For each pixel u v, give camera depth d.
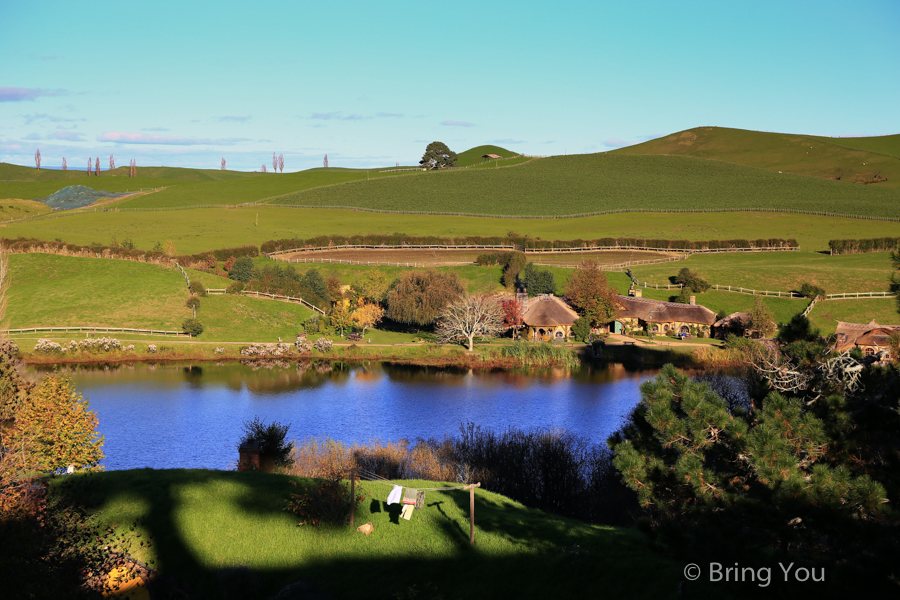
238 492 23.36
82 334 76.81
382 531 20.94
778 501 14.01
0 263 30.77
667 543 15.23
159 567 18.69
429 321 87.12
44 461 24.48
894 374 16.69
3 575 14.54
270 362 74.44
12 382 25.48
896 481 14.45
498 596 17.44
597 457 35.78
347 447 39.66
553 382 67.69
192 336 80.19
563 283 107.38
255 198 195.50
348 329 88.88
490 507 24.77
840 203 168.25
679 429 17.44
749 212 162.88
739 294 102.06
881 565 11.68
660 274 112.94
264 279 96.00
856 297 97.00
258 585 17.94
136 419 50.81
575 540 20.73
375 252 125.62
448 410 56.06
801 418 16.22
